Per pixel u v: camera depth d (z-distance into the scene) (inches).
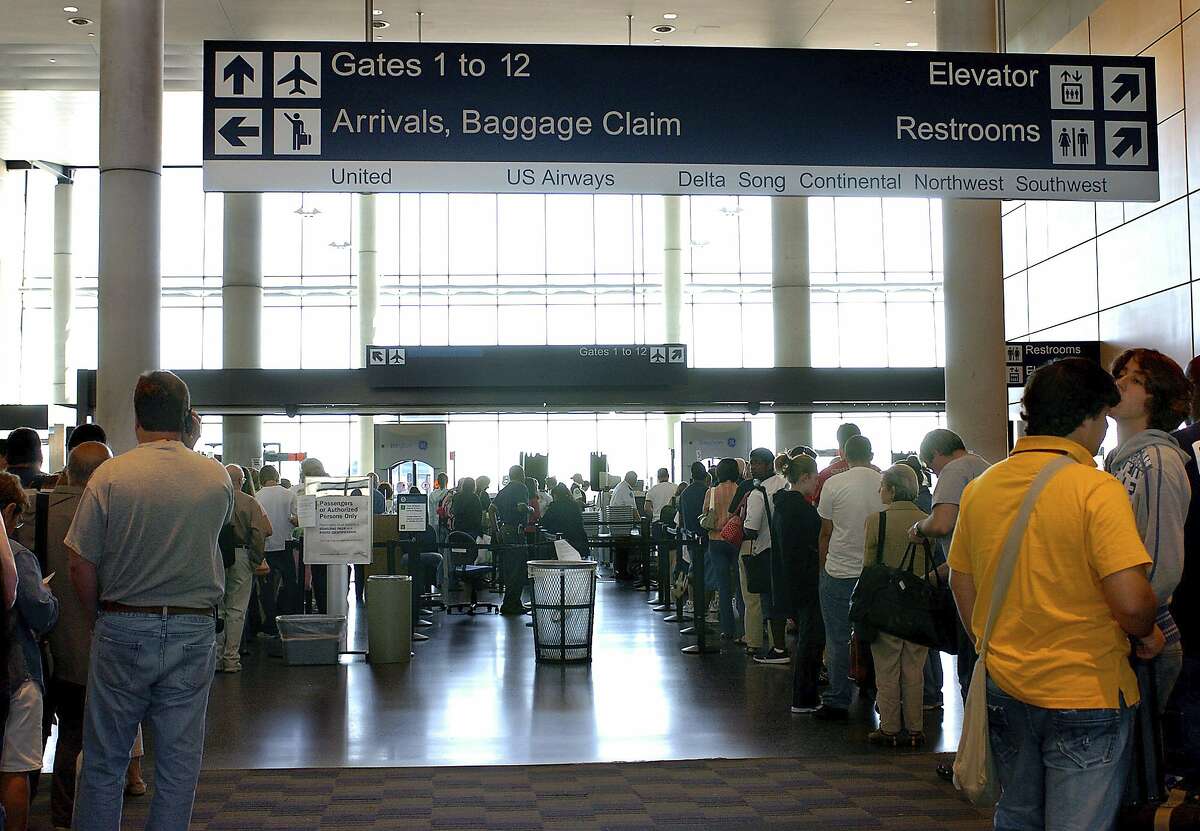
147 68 380.2
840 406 779.4
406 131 294.0
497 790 236.1
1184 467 137.0
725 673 383.2
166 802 159.5
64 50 770.8
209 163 289.7
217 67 291.6
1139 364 149.9
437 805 224.8
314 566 512.7
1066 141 311.0
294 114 292.4
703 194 301.1
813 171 304.3
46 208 1429.6
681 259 1347.2
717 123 302.5
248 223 949.2
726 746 276.5
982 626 127.4
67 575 202.4
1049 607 121.0
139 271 375.2
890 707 274.8
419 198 1453.0
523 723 303.6
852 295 1481.3
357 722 306.0
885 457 1414.9
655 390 768.9
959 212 410.0
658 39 695.1
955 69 309.6
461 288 1446.9
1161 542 132.5
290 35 673.0
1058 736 120.0
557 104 298.2
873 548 268.4
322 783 242.4
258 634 486.9
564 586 405.4
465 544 520.1
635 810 220.8
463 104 295.9
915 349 1473.9
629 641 464.8
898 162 306.5
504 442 1424.7
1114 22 663.1
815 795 231.8
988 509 128.0
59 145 1178.6
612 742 280.8
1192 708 142.6
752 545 396.8
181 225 1422.2
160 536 159.8
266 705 331.3
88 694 160.9
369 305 1298.0
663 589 595.8
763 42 699.4
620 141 299.3
